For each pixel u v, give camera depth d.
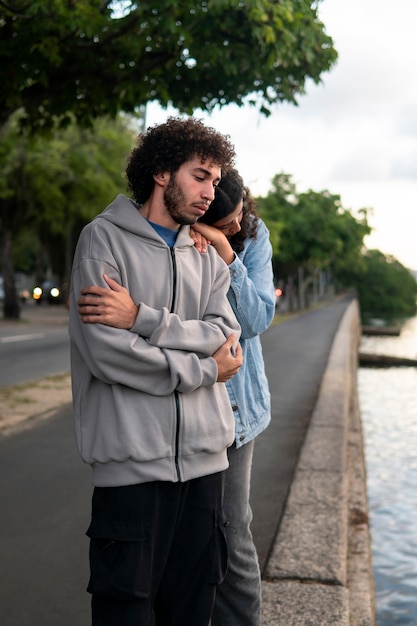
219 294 2.19
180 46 7.57
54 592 3.46
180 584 2.09
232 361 2.09
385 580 4.93
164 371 1.97
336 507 4.58
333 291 117.56
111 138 26.19
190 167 2.05
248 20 7.05
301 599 3.25
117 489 1.96
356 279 142.62
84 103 8.74
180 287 2.07
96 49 7.62
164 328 1.97
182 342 2.00
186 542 2.08
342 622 3.04
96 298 1.95
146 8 6.89
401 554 5.53
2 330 23.36
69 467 5.83
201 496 2.08
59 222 30.03
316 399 9.66
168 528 2.01
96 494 2.02
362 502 5.56
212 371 2.03
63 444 6.66
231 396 2.45
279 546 3.89
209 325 2.08
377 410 16.86
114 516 1.96
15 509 4.74
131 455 1.92
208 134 2.06
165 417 1.98
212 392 2.10
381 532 6.17
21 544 4.10
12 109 8.35
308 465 5.67
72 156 25.66
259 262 2.55
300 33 7.25
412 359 33.75
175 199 2.06
